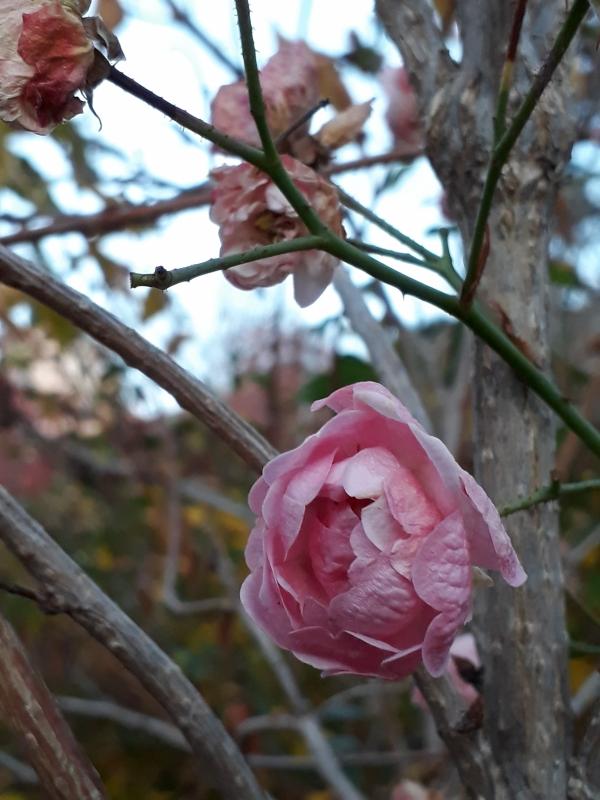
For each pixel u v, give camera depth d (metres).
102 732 1.22
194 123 0.35
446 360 0.93
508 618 0.40
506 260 0.44
